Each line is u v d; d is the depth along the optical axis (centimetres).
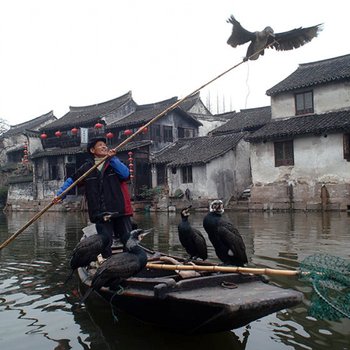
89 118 3159
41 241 1291
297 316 531
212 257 909
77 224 1881
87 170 599
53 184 3312
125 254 486
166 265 548
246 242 1077
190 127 3234
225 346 457
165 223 1738
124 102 3194
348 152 2000
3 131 4538
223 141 2644
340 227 1330
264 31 615
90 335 496
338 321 511
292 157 2188
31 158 3425
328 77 2116
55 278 782
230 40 636
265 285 495
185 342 472
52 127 3384
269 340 465
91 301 628
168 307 460
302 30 609
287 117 2305
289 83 2309
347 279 458
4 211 3600
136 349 454
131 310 520
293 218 1706
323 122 2050
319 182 2081
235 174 2567
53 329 518
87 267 669
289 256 873
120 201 585
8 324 539
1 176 4144
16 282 755
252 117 2822
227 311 406
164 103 3150
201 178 2466
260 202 2262
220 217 580
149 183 2884
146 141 2823
